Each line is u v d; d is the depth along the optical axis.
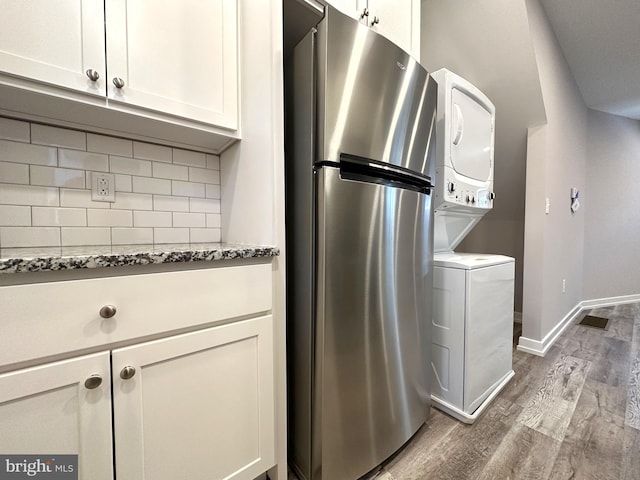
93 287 0.63
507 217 3.03
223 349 0.84
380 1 1.27
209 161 1.32
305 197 0.99
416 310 1.24
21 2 0.70
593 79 2.71
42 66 0.72
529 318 2.24
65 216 1.00
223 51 1.05
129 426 0.69
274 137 0.94
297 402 1.07
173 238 1.23
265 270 0.92
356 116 0.97
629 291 3.72
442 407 1.50
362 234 1.01
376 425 1.09
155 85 0.90
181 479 0.77
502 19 1.80
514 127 2.31
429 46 2.19
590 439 1.26
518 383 1.75
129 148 1.13
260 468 0.93
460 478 1.07
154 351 0.71
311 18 1.15
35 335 0.57
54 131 0.98
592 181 3.37
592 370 1.91
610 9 1.87
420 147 1.21
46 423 0.59
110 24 0.81
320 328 0.95
